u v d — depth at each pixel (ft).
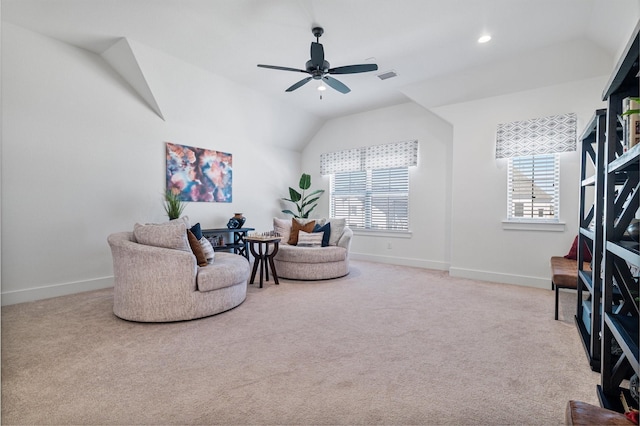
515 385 5.43
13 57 9.75
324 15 9.14
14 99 9.79
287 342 7.13
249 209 17.70
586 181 7.32
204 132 15.25
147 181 13.07
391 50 11.10
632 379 4.56
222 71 13.17
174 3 8.69
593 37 9.93
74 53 11.03
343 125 19.47
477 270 13.66
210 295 8.77
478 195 13.69
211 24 9.68
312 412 4.70
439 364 6.15
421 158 16.39
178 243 8.52
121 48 11.03
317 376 5.70
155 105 12.95
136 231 8.69
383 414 4.66
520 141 12.59
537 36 10.11
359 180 18.97
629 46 3.45
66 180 10.89
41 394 5.09
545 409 4.79
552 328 7.98
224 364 6.11
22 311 9.11
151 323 8.21
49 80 10.48
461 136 14.06
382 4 8.59
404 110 16.99
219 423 4.46
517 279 12.71
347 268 14.30
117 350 6.67
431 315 8.96
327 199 20.35
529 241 12.57
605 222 4.86
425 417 4.59
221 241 15.23
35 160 10.23
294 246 14.42
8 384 5.36
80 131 11.20
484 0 8.38
